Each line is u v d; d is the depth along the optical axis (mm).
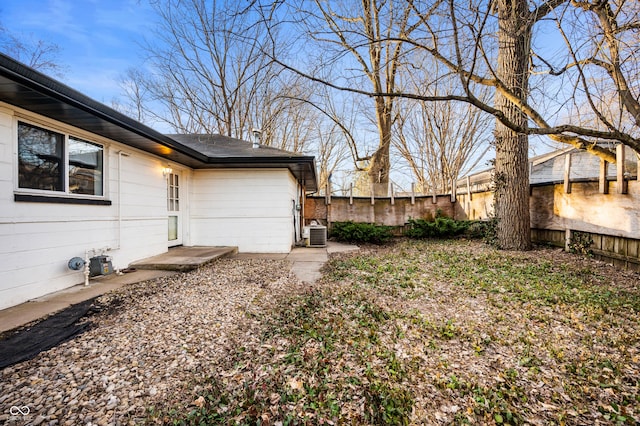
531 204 7602
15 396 1885
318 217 11445
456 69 2893
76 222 4199
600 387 2115
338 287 4367
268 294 4008
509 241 7039
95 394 1940
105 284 4250
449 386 2125
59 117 3699
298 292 4113
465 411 1902
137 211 5516
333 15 4613
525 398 2010
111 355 2400
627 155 5109
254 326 3008
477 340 2771
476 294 4027
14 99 3107
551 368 2355
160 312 3309
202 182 7621
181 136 9477
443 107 16828
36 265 3613
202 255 6145
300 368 2305
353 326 3047
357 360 2438
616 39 2959
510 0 3357
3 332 2699
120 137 4688
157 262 5348
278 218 7602
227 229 7613
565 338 2797
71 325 2904
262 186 7570
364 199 11336
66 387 1993
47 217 3756
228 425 1727
